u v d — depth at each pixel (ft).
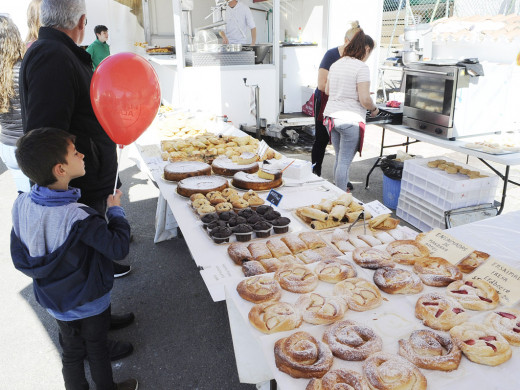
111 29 28.53
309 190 8.43
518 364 3.60
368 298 4.41
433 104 11.83
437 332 3.92
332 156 19.84
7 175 18.20
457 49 16.06
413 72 12.32
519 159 9.75
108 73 5.78
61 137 4.75
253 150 10.60
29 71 5.74
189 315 8.95
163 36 30.27
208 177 8.57
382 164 14.07
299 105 23.30
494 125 11.97
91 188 7.00
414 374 3.39
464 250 5.17
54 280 5.01
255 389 6.99
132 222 13.46
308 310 4.25
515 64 13.73
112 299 9.55
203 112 16.63
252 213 6.84
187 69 18.89
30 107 5.76
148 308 9.21
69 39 6.22
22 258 4.90
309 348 3.68
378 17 19.97
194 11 28.22
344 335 3.86
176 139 12.02
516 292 4.46
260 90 20.33
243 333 4.88
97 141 6.80
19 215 4.94
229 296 4.76
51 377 7.34
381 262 5.06
